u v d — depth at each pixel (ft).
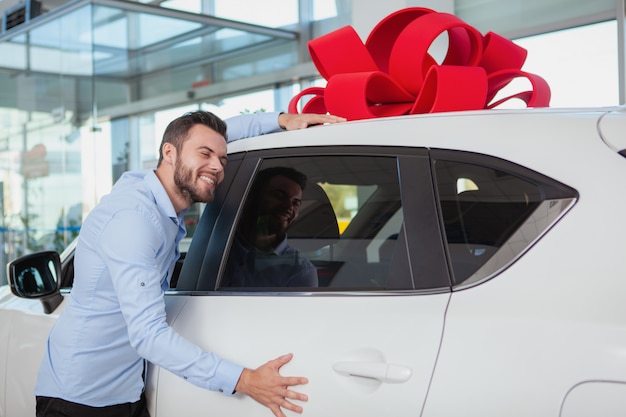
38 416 6.32
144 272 5.57
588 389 4.05
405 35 6.82
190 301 5.99
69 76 21.94
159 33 22.43
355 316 5.07
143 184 6.01
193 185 5.97
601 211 4.44
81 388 6.06
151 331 5.44
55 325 6.30
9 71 23.93
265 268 5.75
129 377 6.12
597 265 4.33
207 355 5.33
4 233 24.48
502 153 4.93
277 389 5.09
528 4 18.26
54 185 22.72
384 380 4.72
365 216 5.42
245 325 5.53
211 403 5.67
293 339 5.23
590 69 17.31
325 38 7.39
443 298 4.80
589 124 4.83
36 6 25.08
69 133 22.12
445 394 4.49
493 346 4.41
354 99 6.58
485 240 4.80
